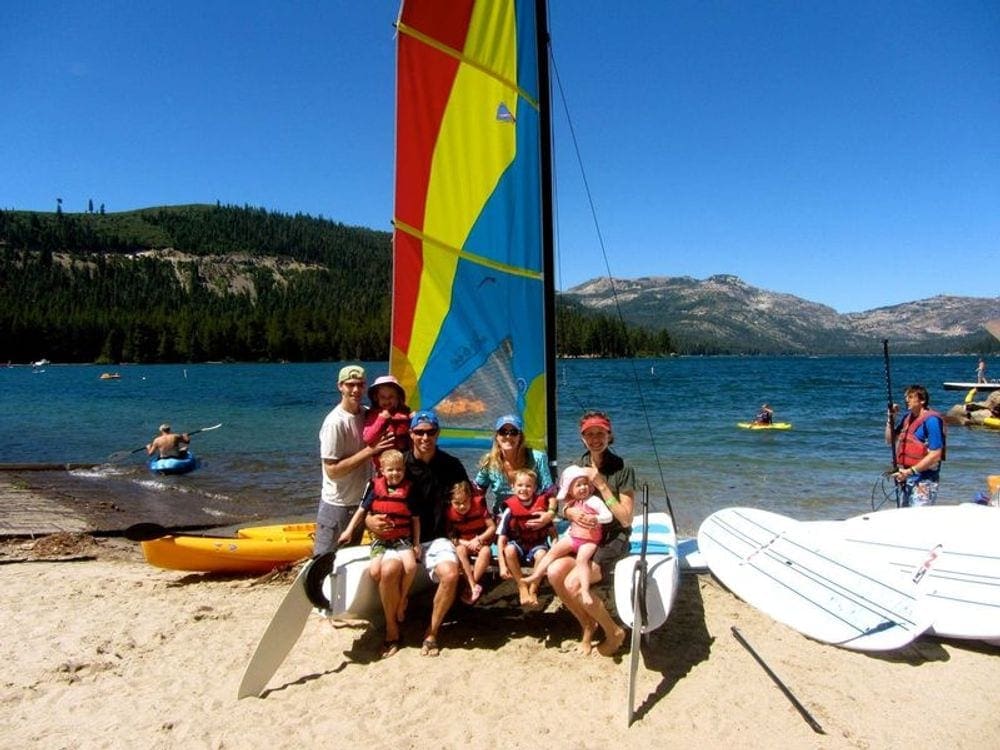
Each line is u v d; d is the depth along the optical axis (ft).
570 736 11.19
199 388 146.92
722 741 11.08
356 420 15.31
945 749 11.02
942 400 102.06
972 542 16.75
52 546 24.34
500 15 16.60
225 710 12.02
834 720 11.74
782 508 31.81
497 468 15.30
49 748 10.83
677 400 103.86
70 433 63.57
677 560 14.51
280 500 34.45
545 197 17.65
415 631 15.19
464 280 16.98
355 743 11.00
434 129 16.29
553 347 17.97
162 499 34.45
